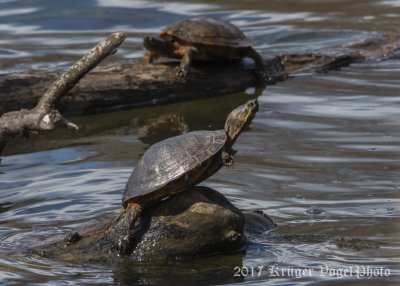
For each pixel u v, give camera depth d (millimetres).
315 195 18766
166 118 28984
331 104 29578
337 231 16062
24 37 44125
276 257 14844
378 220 16656
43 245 15844
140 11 51156
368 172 20625
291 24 47531
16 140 26375
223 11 51562
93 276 14250
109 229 16047
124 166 22078
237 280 13711
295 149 23359
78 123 28828
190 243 15438
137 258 15281
